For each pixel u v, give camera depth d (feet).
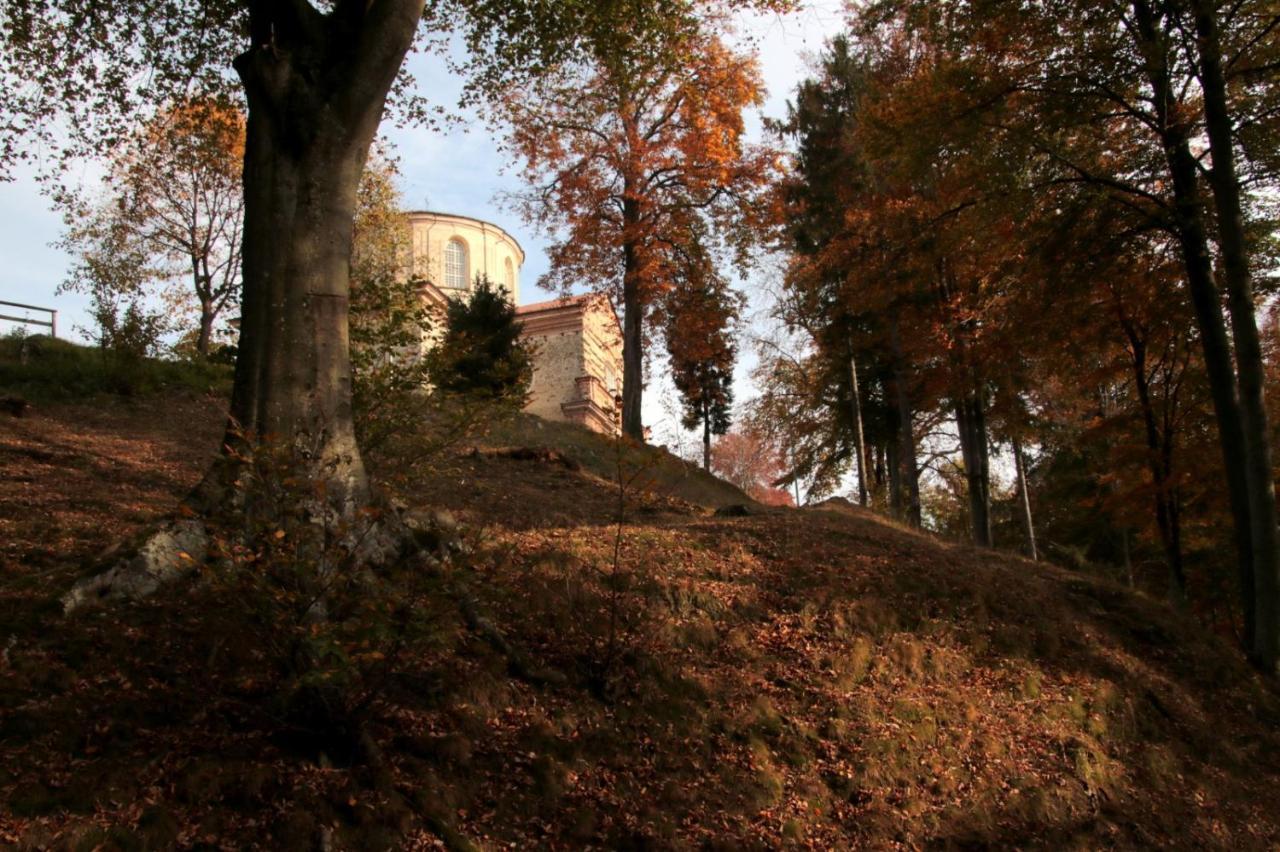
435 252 136.67
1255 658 39.75
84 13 37.68
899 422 92.53
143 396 50.39
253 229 25.31
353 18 27.68
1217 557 82.58
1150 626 38.86
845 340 80.07
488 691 21.61
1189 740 31.40
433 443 28.19
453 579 18.12
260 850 15.65
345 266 25.96
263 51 26.07
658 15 45.44
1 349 52.29
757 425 93.20
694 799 20.86
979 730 27.12
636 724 22.86
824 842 20.83
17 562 22.80
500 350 81.82
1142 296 52.75
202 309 95.14
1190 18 42.11
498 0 42.80
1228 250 41.16
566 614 26.02
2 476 30.14
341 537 17.04
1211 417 57.82
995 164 46.14
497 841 17.92
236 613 17.60
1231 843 26.61
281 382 23.88
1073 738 28.12
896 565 36.19
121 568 21.30
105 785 16.01
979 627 32.91
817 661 27.86
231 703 18.63
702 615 28.78
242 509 19.70
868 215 63.57
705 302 85.76
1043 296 50.14
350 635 16.20
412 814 17.46
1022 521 76.89
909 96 48.98
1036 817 24.20
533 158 83.97
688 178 83.30
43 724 17.08
